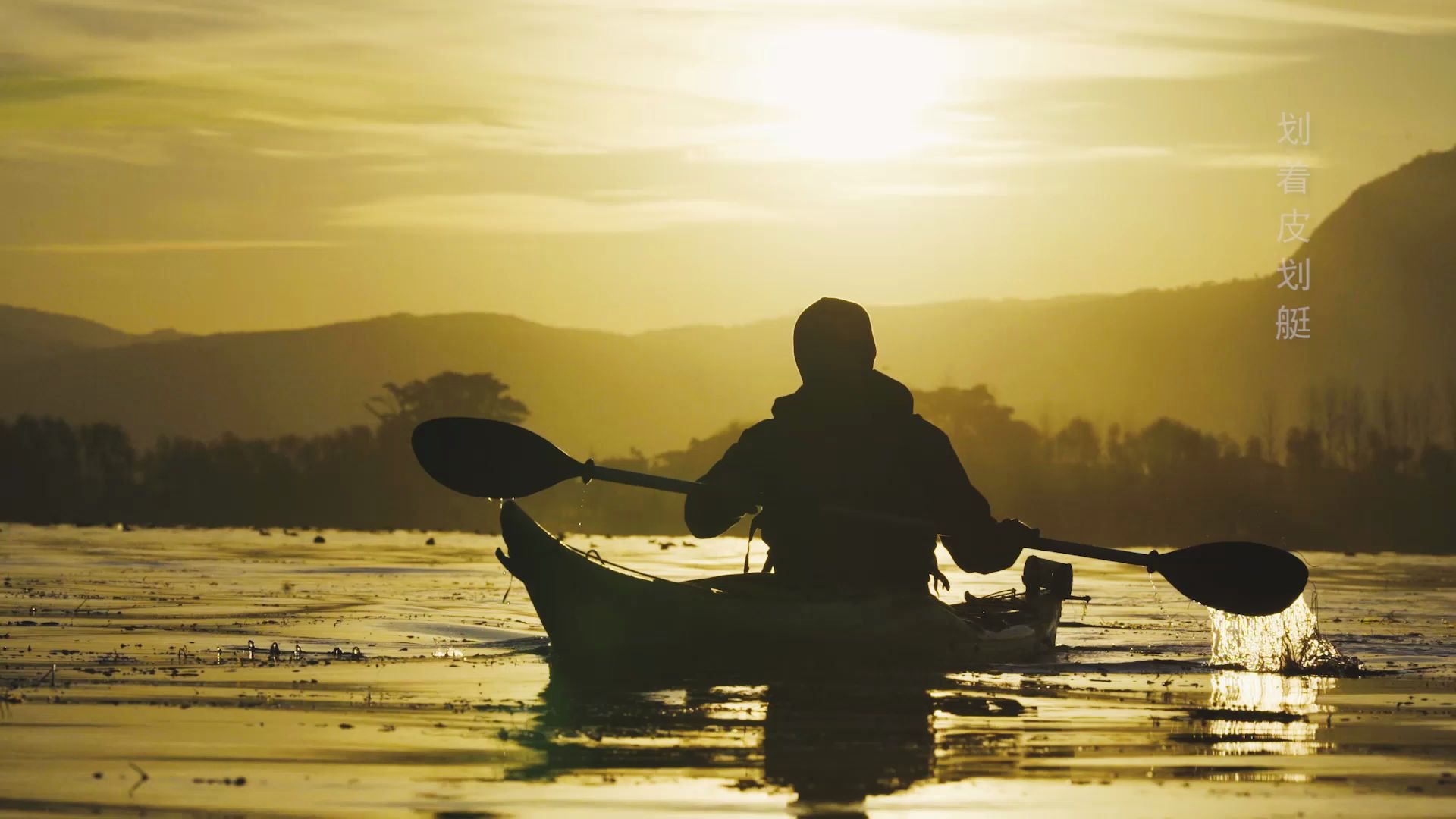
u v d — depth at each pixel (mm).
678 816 4016
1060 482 103812
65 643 8984
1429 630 11430
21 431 121938
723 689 6887
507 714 5977
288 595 14523
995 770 4770
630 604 7852
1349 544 95312
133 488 121562
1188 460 105062
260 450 126188
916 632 8141
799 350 8344
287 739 5277
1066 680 7633
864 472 8188
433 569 21469
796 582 8289
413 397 137625
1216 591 8516
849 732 5555
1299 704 6676
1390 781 4625
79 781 4477
